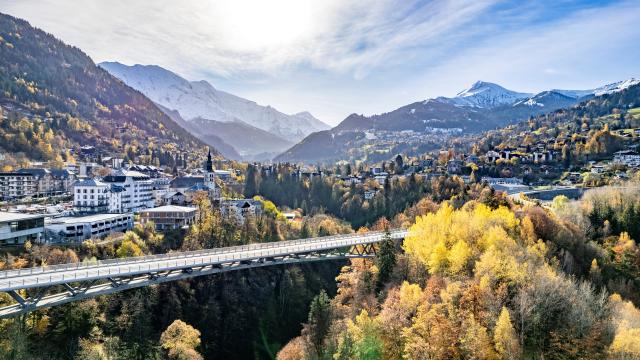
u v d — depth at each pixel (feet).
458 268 264.31
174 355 248.93
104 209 517.96
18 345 232.12
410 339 199.31
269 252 333.21
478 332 180.86
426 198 599.16
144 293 309.42
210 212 476.95
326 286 399.44
